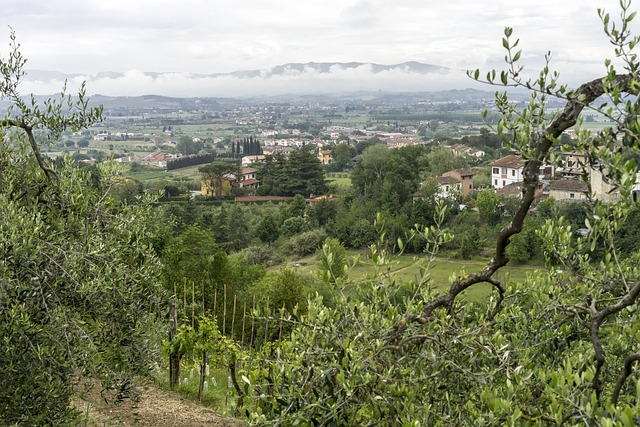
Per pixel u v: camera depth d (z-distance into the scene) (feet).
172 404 27.55
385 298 12.19
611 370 11.63
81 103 22.66
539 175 11.19
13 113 21.71
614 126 9.86
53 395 16.31
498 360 11.17
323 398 10.43
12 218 17.31
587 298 11.76
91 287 17.81
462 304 13.42
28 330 15.75
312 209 231.09
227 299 54.75
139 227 22.43
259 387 10.65
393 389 10.35
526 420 9.66
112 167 22.56
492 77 10.97
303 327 11.96
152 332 21.40
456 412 10.62
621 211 10.34
